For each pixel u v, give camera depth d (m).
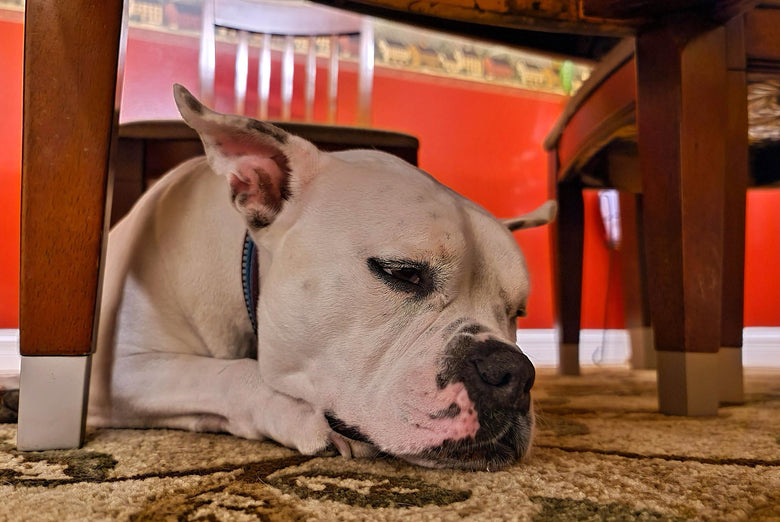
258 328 0.94
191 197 1.11
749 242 3.41
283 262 0.89
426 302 0.83
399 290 0.83
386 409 0.78
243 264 1.02
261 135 0.89
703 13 1.22
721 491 0.67
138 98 2.73
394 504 0.61
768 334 3.36
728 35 1.40
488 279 0.90
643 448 0.92
